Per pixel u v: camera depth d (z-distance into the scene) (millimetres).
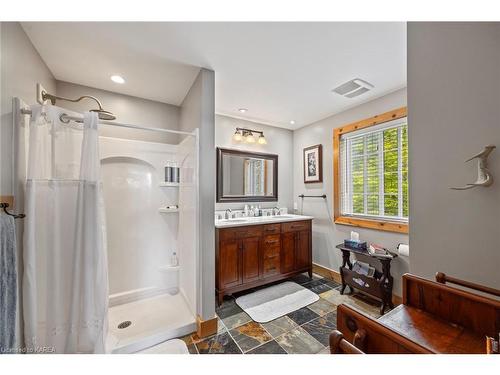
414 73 1312
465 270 1105
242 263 2355
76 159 1399
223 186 2879
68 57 1623
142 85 2070
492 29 1014
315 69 1841
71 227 1354
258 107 2672
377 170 2484
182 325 1746
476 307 876
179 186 2445
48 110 1302
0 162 1088
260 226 2498
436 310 985
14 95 1214
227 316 2002
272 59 1690
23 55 1321
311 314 2029
